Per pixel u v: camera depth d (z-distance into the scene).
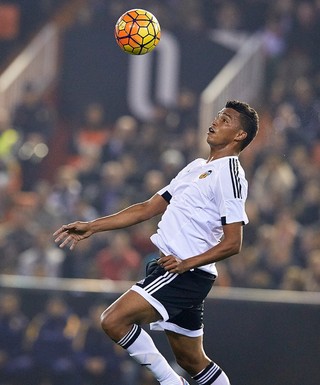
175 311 24.23
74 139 67.94
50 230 52.91
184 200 24.31
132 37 25.36
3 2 75.56
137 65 69.81
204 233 24.16
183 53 69.81
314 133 64.44
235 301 41.09
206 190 24.08
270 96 69.50
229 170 24.00
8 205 57.66
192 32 70.19
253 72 70.31
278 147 61.62
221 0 74.19
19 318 42.91
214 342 41.00
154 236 24.58
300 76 70.56
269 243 50.81
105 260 49.69
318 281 46.75
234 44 70.88
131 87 69.69
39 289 42.97
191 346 25.16
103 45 70.12
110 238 51.56
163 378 24.12
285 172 58.03
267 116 68.12
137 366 42.34
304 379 40.75
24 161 64.81
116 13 71.44
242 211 23.80
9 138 65.69
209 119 67.31
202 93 69.38
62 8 75.44
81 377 42.44
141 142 62.56
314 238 51.88
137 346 23.91
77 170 60.41
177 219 24.28
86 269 50.12
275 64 70.94
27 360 42.56
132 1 72.50
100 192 56.84
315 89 68.69
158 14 71.62
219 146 24.69
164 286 24.11
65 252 50.66
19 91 70.31
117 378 42.31
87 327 42.69
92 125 68.50
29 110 67.44
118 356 42.44
